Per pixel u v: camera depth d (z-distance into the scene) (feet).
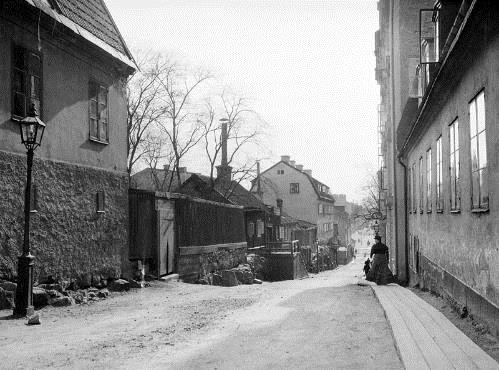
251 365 19.56
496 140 21.31
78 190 43.88
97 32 48.52
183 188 138.00
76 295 41.70
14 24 36.76
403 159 66.03
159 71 112.37
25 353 22.57
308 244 214.07
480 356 18.45
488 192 22.85
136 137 111.86
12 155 36.06
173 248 61.46
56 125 41.37
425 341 21.39
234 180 135.03
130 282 50.96
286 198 244.42
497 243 21.56
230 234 87.56
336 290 51.39
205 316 32.83
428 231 44.96
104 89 49.39
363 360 19.76
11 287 35.19
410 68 62.64
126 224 52.11
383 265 57.00
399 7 65.92
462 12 24.20
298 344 23.15
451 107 32.01
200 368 19.26
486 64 22.57
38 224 38.60
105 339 25.48
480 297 24.95
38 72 39.40
